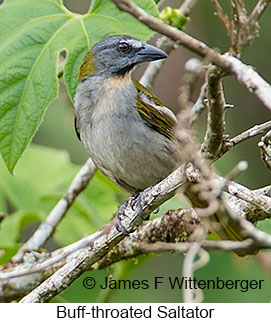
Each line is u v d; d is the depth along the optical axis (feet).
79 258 31.68
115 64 35.96
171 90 54.85
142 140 34.99
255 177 51.62
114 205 42.47
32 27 32.71
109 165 35.65
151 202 29.99
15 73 32.09
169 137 35.53
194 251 25.43
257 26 25.95
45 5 33.24
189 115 25.57
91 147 35.73
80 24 32.83
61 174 45.57
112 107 34.94
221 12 26.09
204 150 26.48
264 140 26.40
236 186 26.55
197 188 27.32
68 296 41.98
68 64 32.37
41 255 36.09
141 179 35.96
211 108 24.70
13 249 37.83
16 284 35.55
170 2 53.72
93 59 36.35
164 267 47.34
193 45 21.67
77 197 40.45
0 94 31.91
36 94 32.01
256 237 24.62
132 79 36.88
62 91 48.67
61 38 32.55
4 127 31.78
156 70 40.60
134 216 31.17
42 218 41.70
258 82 21.49
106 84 35.63
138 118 35.09
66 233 41.06
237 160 50.57
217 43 54.70
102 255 31.99
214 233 31.63
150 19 21.40
